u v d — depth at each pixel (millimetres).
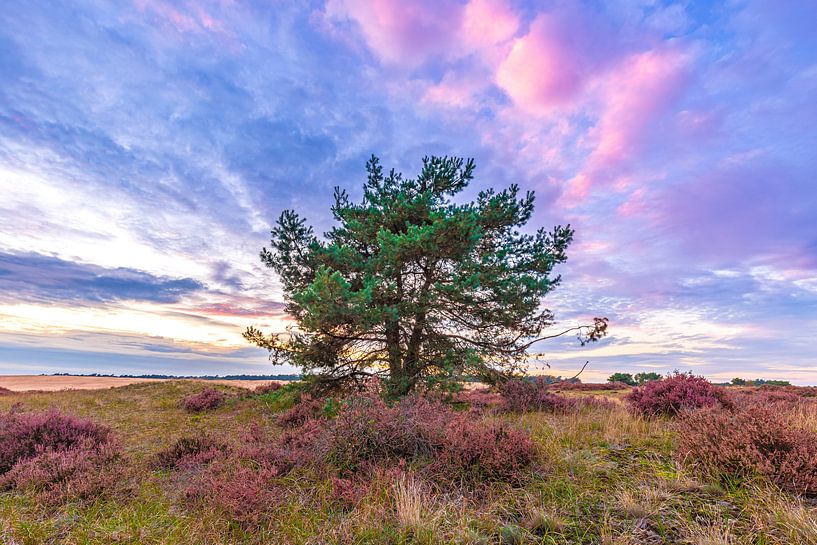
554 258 13969
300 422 11523
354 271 13156
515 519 4230
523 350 13781
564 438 7328
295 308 14305
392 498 4703
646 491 4531
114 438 9008
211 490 5344
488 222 13633
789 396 13555
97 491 5738
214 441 8375
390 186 14336
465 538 3777
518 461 5594
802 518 3637
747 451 4902
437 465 5570
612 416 9219
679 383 10172
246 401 16938
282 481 5801
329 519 4496
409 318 12484
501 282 12430
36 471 6266
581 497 4602
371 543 3836
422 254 12133
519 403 11680
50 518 4941
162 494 5844
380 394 10914
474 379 12789
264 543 4078
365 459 6027
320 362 13188
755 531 3635
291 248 14062
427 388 11945
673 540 3580
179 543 4152
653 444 6738
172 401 18047
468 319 13383
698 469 5141
